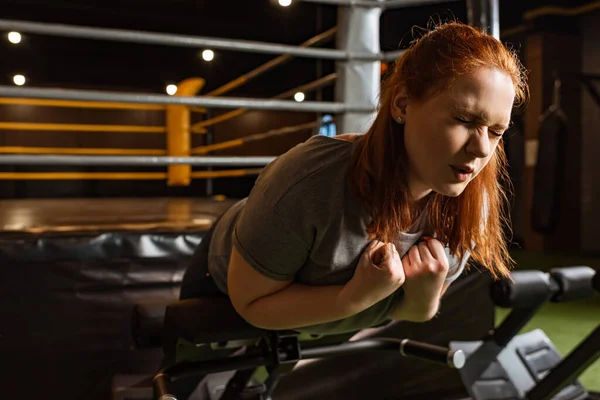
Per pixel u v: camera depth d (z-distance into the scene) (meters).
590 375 2.34
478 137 0.76
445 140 0.76
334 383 1.75
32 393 1.56
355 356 1.80
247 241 0.91
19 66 6.87
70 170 8.12
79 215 2.27
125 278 1.65
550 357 1.99
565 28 6.91
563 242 6.80
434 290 0.94
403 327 1.91
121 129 5.07
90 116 8.13
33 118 7.88
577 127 6.81
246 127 9.12
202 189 8.92
